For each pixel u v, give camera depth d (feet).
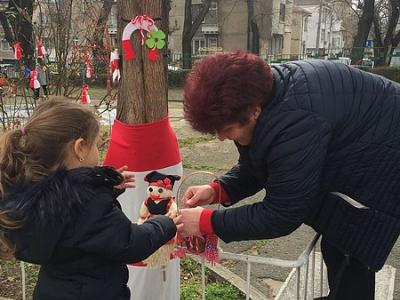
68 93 16.87
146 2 7.93
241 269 12.67
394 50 96.17
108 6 18.28
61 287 5.57
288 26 143.54
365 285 6.80
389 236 6.18
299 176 5.52
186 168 24.57
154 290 8.14
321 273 8.92
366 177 6.05
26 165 5.20
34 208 5.08
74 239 5.25
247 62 5.48
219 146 30.50
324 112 5.70
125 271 6.10
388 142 6.02
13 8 21.71
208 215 6.14
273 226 5.74
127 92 8.04
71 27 17.03
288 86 5.74
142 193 7.88
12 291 10.80
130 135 7.75
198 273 11.89
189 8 87.51
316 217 6.42
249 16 96.07
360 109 5.95
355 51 86.58
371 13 86.33
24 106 17.78
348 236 6.23
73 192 5.15
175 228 6.24
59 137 5.26
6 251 5.46
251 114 5.55
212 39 120.98
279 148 5.53
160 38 7.94
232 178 7.33
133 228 5.72
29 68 17.60
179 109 49.55
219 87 5.36
